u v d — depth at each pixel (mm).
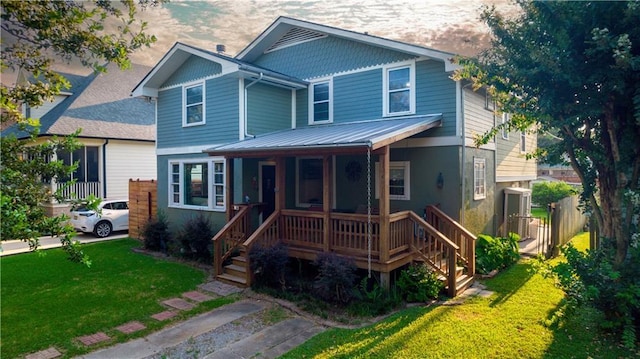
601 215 7148
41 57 5449
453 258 8852
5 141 4816
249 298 9000
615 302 6391
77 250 4770
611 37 5930
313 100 14195
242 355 6219
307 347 6344
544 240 13602
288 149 9625
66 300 8742
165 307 8375
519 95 7348
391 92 12422
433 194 11539
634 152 6531
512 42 7148
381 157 8953
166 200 15523
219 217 13602
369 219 8641
